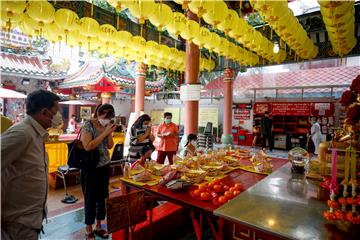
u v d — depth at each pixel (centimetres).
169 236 282
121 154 516
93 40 423
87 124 274
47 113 162
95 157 272
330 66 1105
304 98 1061
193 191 207
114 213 164
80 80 854
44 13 311
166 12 319
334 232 126
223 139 795
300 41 450
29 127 153
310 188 201
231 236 176
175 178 227
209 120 1287
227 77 794
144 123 425
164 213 281
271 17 317
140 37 462
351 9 321
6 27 307
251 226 135
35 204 153
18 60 912
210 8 284
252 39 418
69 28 350
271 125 1080
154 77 917
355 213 132
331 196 142
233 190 200
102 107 286
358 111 161
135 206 178
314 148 955
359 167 152
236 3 533
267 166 287
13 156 140
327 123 968
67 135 605
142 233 243
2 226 144
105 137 272
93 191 275
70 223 311
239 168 312
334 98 970
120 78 764
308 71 1108
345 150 144
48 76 952
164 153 504
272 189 198
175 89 1117
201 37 400
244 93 1183
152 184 233
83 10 469
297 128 1103
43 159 162
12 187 146
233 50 507
